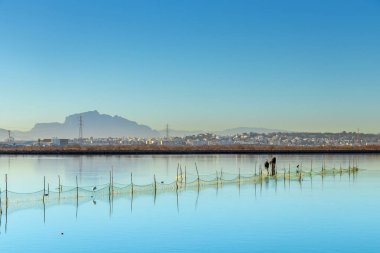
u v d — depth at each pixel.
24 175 115.94
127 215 50.22
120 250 35.97
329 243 37.84
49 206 56.84
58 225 45.28
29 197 66.19
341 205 55.84
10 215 50.88
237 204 57.22
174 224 45.09
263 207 54.75
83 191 73.31
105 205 57.19
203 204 57.41
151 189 74.44
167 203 58.47
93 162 173.25
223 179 92.12
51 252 35.62
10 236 40.81
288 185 79.31
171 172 123.62
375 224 44.72
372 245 37.19
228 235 40.41
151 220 47.22
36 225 45.38
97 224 45.53
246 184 81.75
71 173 120.94
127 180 101.31
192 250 35.88
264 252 35.34
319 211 51.72
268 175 95.44
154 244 37.53
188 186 79.00
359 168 125.38
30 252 35.66
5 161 181.38
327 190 71.44
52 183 96.12
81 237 40.16
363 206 55.00
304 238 39.38
